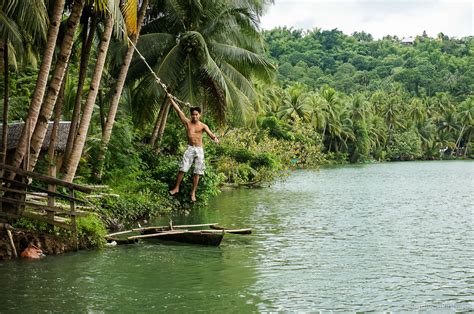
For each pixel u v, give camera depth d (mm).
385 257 17703
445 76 154375
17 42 18047
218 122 30891
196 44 28266
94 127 31922
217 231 19312
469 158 118938
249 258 17219
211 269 15727
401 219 26125
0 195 16078
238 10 29141
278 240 20328
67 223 16469
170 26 29375
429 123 115062
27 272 14523
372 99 114312
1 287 13336
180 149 33938
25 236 15984
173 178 27922
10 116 26078
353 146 94750
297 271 15750
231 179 43125
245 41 31047
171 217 25234
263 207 30016
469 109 116875
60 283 13789
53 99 16547
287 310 12414
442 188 44000
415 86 152375
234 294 13477
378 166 84375
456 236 21531
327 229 22953
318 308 12609
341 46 192875
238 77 29328
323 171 68438
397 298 13406
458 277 15344
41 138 16484
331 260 17188
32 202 16562
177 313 12055
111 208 21875
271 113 72938
